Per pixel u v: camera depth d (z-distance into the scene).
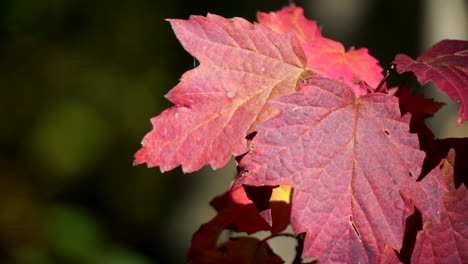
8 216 2.23
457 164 0.65
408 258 0.65
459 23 1.88
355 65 0.70
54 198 2.38
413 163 0.63
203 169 2.04
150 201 2.32
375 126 0.64
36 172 2.40
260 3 1.79
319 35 0.75
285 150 0.63
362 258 0.63
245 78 0.66
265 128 0.63
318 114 0.64
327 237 0.63
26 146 2.43
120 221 2.32
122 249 1.68
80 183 2.41
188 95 0.66
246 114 0.65
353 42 1.84
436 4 1.86
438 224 0.65
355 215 0.63
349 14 1.83
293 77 0.66
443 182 0.63
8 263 1.77
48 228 1.67
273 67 0.66
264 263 0.74
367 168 0.63
